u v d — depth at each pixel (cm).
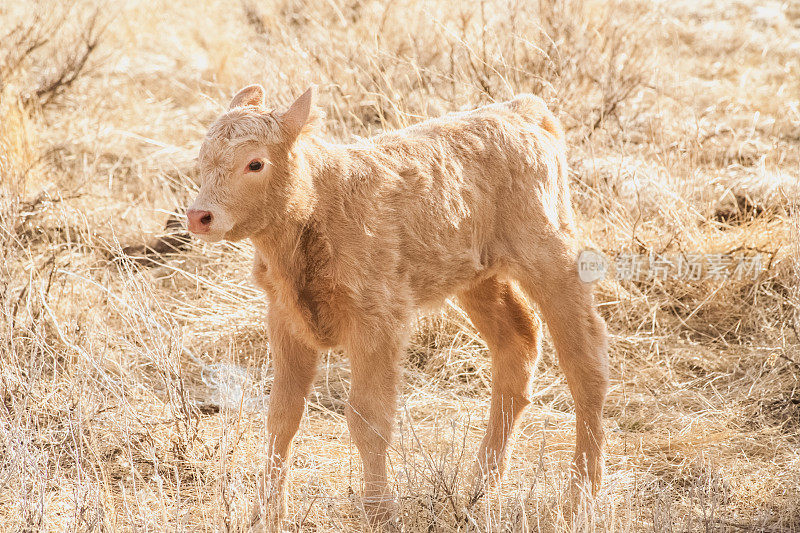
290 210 1448
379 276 1496
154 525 1534
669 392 2119
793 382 2091
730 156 3011
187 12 4319
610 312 2375
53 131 3297
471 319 1800
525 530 1501
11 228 2334
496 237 1659
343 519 1625
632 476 1792
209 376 2175
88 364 1994
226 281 2391
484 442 1783
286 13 3781
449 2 3378
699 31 4291
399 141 1589
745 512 1688
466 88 2772
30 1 4134
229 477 1752
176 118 3441
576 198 2561
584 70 3000
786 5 4659
